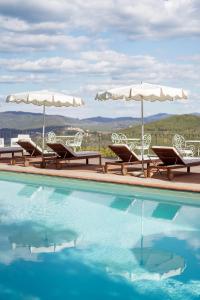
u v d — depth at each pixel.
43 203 9.32
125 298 4.53
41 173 12.02
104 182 10.55
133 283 4.92
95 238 6.71
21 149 15.36
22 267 5.46
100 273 5.25
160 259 5.73
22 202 9.44
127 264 5.52
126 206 8.95
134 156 11.49
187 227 7.28
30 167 13.52
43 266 5.50
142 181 10.09
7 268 5.42
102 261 5.69
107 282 4.97
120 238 6.69
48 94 13.82
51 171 12.27
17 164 14.56
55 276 5.14
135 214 8.24
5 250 6.15
